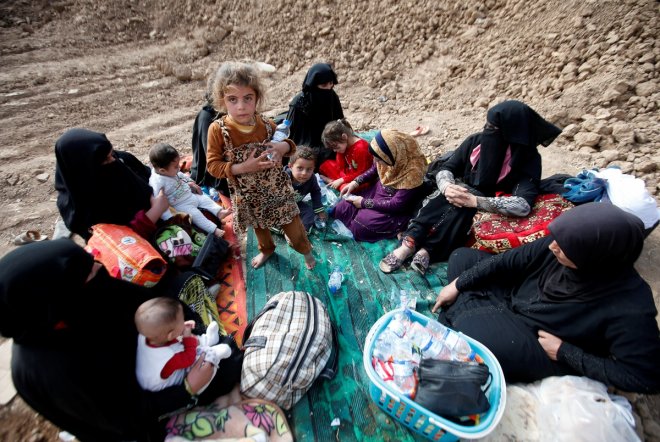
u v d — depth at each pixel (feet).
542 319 6.53
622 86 12.57
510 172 8.77
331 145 11.07
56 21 26.02
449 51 18.30
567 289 6.23
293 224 8.43
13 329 4.51
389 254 9.55
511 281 7.46
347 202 10.82
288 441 6.03
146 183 9.03
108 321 5.34
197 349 6.01
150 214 8.18
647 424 6.12
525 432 5.84
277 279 9.17
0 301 4.33
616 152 11.30
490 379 6.02
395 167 9.73
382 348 6.48
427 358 6.19
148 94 20.77
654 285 8.26
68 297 4.65
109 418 5.07
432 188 10.36
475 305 7.32
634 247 5.46
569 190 8.50
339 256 9.87
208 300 7.91
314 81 11.96
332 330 7.59
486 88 16.07
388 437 6.28
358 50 20.85
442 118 15.64
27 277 4.33
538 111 13.88
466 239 9.53
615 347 5.63
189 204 9.68
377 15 20.76
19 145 15.88
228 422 6.06
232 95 6.33
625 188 7.54
